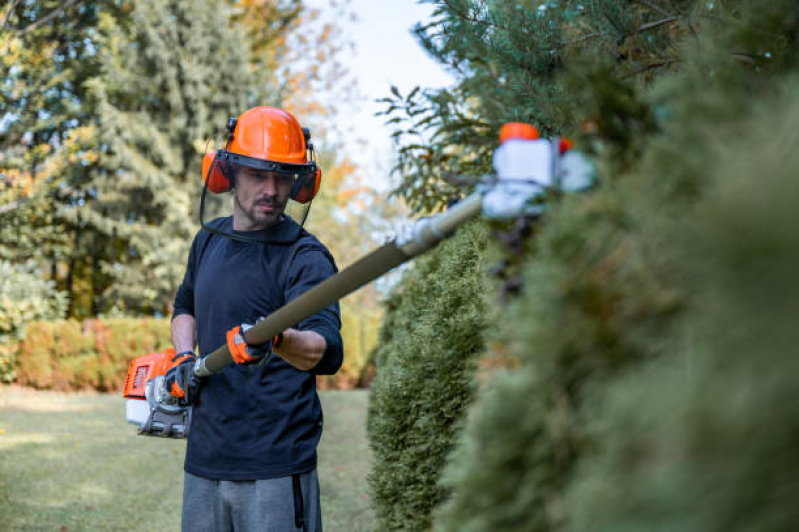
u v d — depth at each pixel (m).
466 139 3.04
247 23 18.73
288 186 2.07
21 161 13.43
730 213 0.41
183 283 2.42
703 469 0.40
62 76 14.75
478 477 0.61
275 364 1.97
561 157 0.71
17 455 6.46
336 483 5.39
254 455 1.92
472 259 1.88
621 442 0.46
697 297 0.49
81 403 10.41
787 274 0.38
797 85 0.52
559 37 1.99
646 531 0.43
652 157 0.58
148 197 16.89
